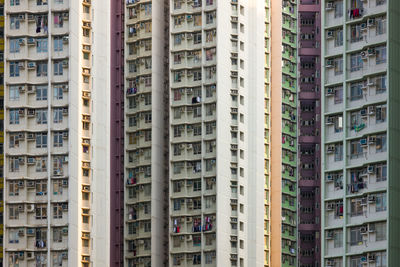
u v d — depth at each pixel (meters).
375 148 162.75
